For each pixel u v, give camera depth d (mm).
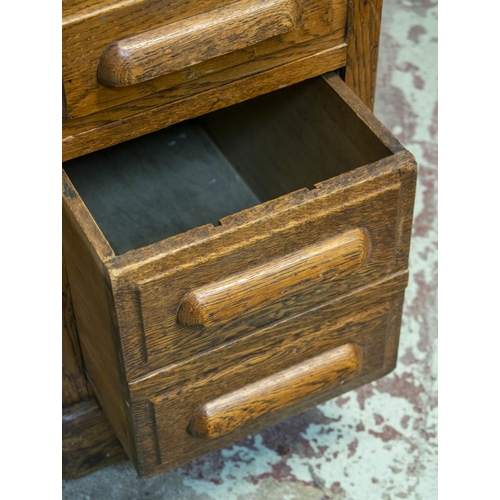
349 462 1393
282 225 963
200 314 963
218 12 975
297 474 1381
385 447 1407
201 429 1102
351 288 1083
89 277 994
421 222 1669
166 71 973
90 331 1108
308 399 1176
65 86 968
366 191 991
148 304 940
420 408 1447
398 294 1131
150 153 1425
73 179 1392
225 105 1094
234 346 1051
